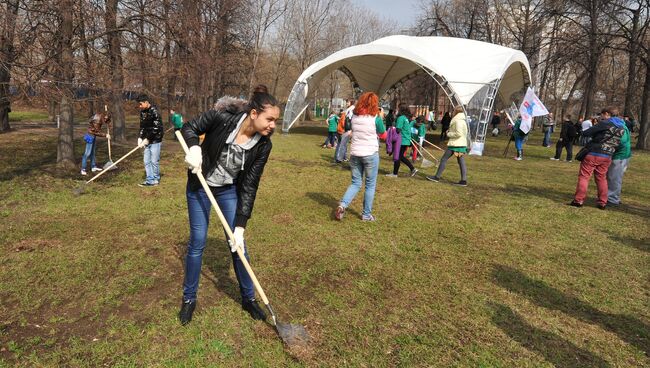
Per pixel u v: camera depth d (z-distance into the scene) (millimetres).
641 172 13109
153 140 7738
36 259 4273
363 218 6129
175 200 6754
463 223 6199
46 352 2844
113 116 14727
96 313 3324
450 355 3012
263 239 5094
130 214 5906
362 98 5824
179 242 4883
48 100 7465
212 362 2779
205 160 3102
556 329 3406
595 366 2957
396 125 9625
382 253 4844
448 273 4387
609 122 7305
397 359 2941
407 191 8281
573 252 5180
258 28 27016
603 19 21719
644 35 21859
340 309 3564
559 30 24234
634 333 3404
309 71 21641
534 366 2924
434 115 33688
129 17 9719
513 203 7641
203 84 17781
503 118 38406
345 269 4371
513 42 33656
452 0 32969
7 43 6949
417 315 3527
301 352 2947
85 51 8516
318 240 5160
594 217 6859
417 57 18094
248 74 27000
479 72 18672
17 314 3281
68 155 9289
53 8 7461
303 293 3816
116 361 2764
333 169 10711
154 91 11109
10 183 7621
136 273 4031
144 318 3279
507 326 3420
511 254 5016
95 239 4895
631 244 5547
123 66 9469
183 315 3223
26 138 15047
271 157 12492
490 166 12930
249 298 3373
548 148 19922
